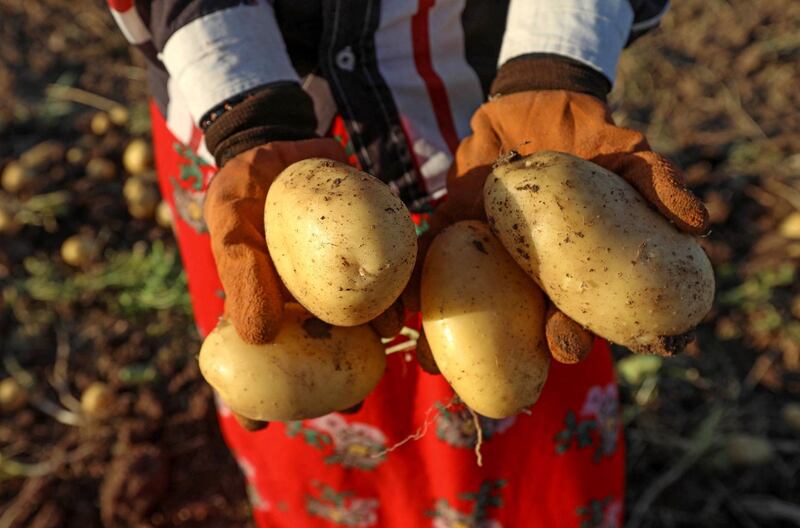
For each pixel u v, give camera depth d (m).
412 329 1.34
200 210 1.41
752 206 3.07
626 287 0.95
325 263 0.92
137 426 2.51
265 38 1.15
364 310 0.94
